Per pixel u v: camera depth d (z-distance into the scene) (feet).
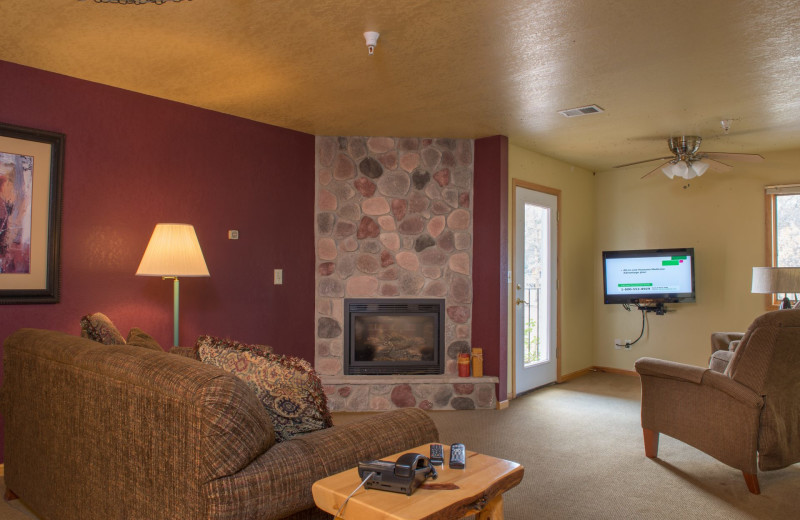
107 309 11.64
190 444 5.16
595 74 10.98
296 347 15.44
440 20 8.62
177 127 12.83
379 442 6.25
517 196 17.43
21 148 10.48
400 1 8.02
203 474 5.02
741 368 9.78
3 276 10.27
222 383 5.13
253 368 6.17
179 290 12.86
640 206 20.61
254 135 14.44
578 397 17.22
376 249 16.16
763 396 9.59
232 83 11.59
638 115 13.83
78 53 9.99
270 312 14.78
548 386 18.83
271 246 14.83
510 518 8.78
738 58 10.10
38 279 10.69
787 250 17.62
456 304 16.39
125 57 10.17
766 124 14.61
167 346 12.62
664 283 19.17
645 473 10.80
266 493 5.17
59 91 10.98
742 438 9.72
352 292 16.06
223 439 5.01
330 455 5.77
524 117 14.06
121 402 6.08
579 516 8.88
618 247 21.15
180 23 8.77
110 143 11.70
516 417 14.84
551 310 19.16
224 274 13.76
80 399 6.81
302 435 6.15
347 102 12.87
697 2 7.97
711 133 15.57
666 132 15.51
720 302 18.76
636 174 20.71
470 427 13.88
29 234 10.58
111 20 8.66
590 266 21.42
